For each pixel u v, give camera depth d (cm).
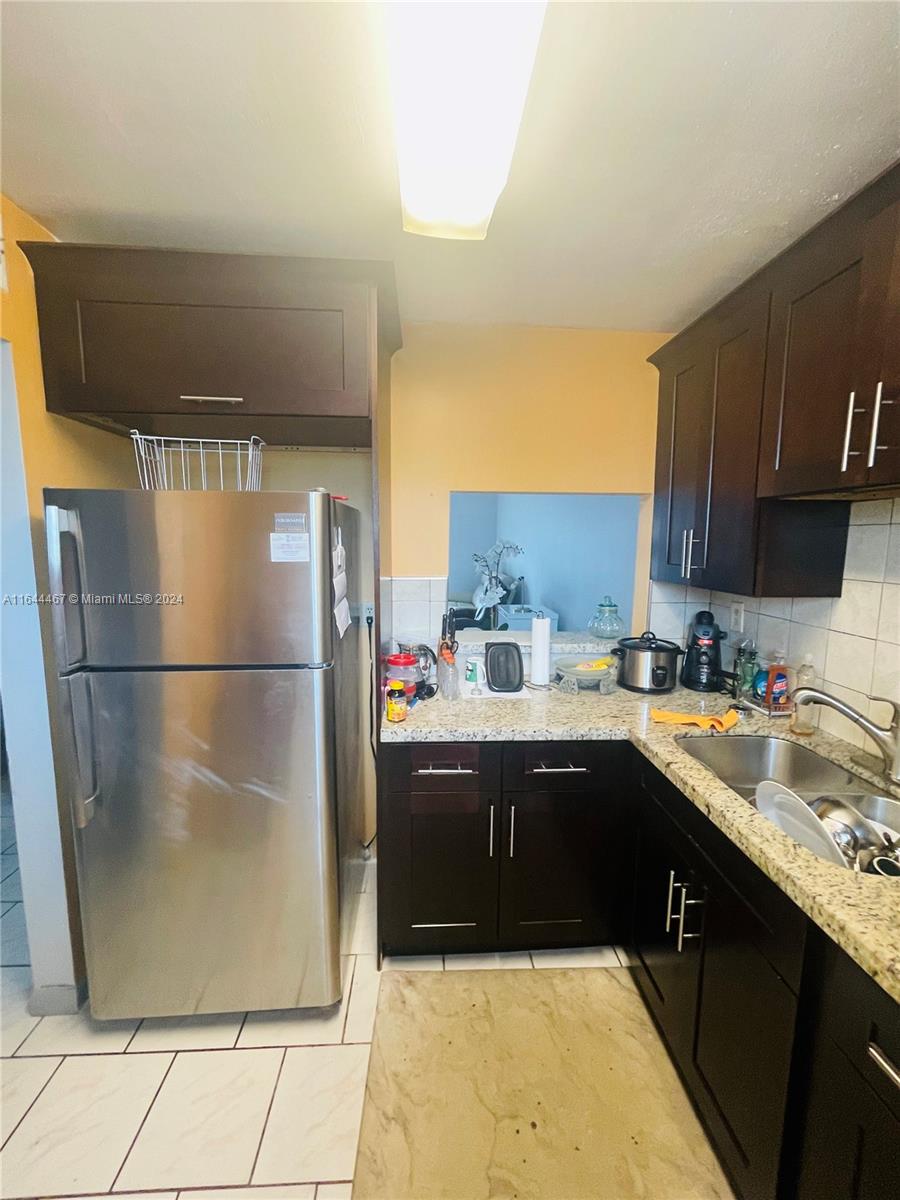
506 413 210
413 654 198
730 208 132
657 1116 132
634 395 214
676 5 80
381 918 175
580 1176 120
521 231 142
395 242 149
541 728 168
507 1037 153
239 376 148
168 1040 151
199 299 146
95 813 142
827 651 163
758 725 169
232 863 147
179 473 202
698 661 209
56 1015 158
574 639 243
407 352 204
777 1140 98
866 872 113
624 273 164
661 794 153
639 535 229
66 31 86
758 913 106
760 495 149
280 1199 115
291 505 137
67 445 157
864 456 111
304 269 146
